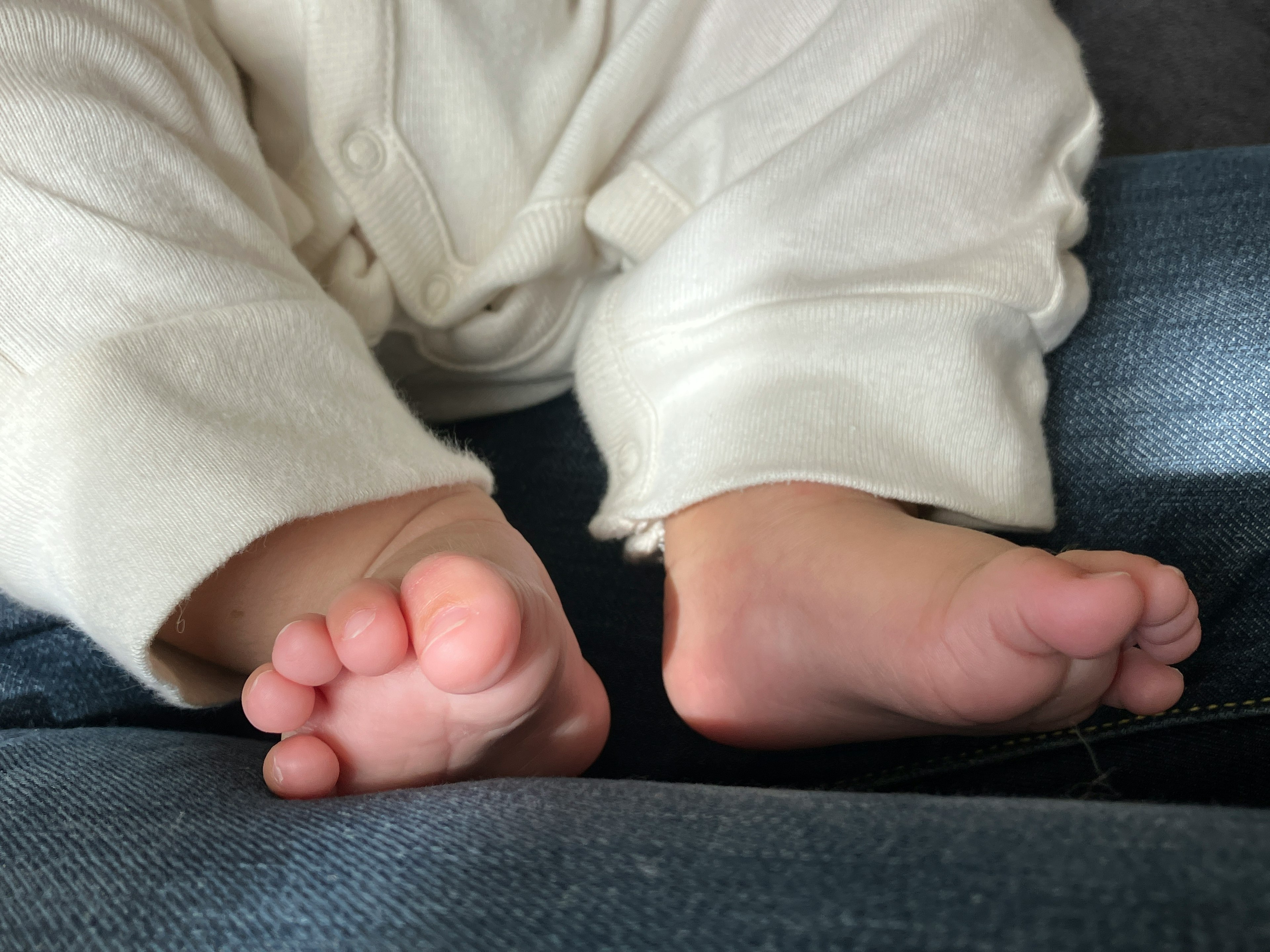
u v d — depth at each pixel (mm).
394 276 334
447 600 223
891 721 261
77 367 248
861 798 205
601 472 350
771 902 170
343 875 197
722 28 340
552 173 331
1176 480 302
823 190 298
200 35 318
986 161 302
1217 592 289
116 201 259
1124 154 433
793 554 265
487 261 331
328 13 311
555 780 224
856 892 169
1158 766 278
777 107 316
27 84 259
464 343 342
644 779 287
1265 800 271
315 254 332
